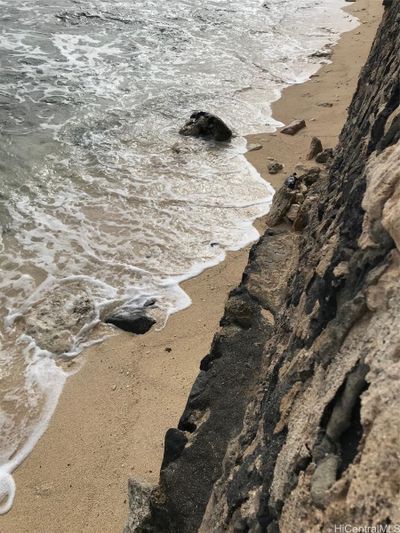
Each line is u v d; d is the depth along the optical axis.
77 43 15.06
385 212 2.27
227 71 13.99
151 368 6.00
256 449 2.88
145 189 9.23
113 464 5.07
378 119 3.44
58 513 4.76
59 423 5.52
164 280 7.32
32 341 6.39
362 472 1.73
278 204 7.67
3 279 7.25
